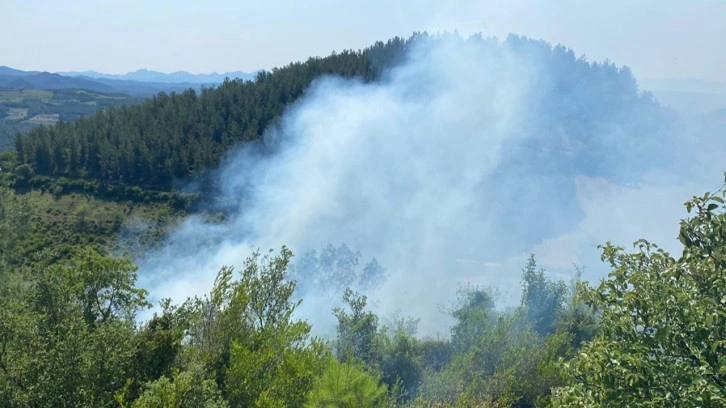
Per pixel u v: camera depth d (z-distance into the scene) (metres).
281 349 10.05
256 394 8.92
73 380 8.69
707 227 5.68
